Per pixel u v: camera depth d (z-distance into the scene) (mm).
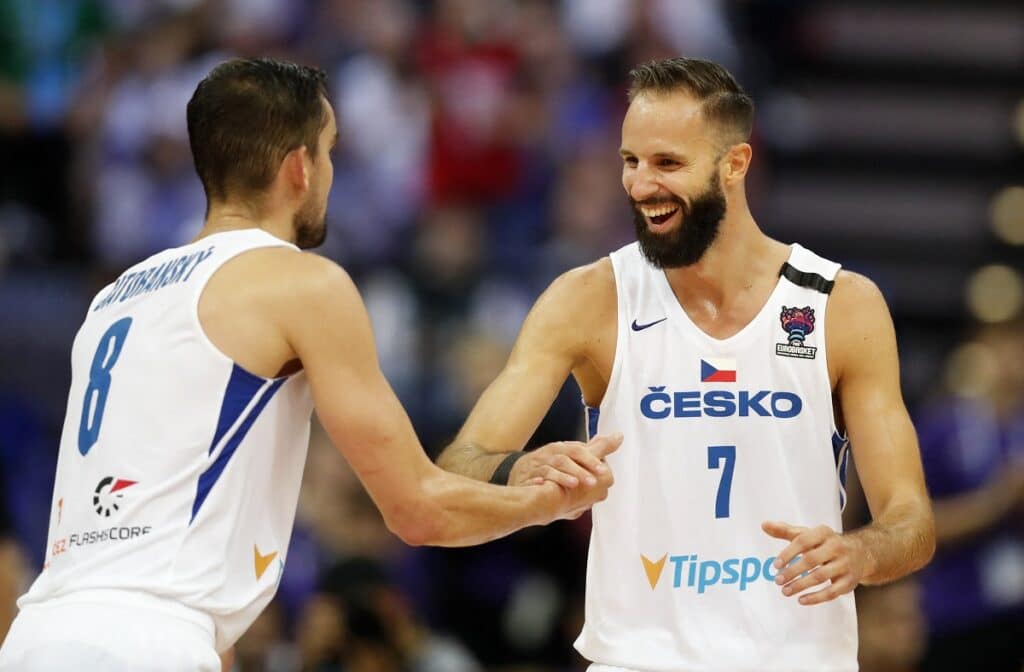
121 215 31750
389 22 34094
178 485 11703
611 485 12453
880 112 36656
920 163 36000
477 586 25625
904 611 20781
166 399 11828
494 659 25562
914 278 33906
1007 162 36000
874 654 20734
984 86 37188
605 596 12922
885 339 13000
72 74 34344
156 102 32281
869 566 11852
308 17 34500
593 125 33312
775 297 12969
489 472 12664
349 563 20406
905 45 37688
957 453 25031
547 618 25406
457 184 32625
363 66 33438
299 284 11984
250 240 12281
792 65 37344
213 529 11750
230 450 11852
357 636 20109
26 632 11578
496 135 32781
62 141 34062
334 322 11953
